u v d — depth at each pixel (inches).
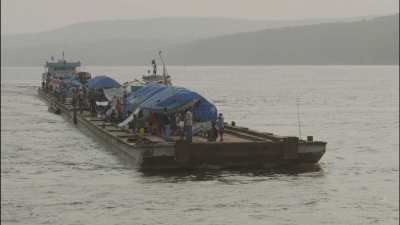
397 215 2874.0
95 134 5251.0
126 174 3737.7
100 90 6338.6
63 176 3683.6
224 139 4143.7
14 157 4382.4
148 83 5954.7
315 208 2992.1
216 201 3127.5
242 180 3580.2
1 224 2694.4
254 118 7741.1
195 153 3811.5
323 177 3671.3
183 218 2834.6
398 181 3563.0
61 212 2888.8
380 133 6117.1
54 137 5531.5
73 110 6643.7
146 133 4439.0
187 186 3432.6
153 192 3280.0
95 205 3019.2
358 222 2783.0
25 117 7603.4
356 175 3740.2
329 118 7770.7
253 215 2881.4
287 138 3897.6
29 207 2967.5
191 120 3823.8
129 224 2741.1
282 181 3570.4
